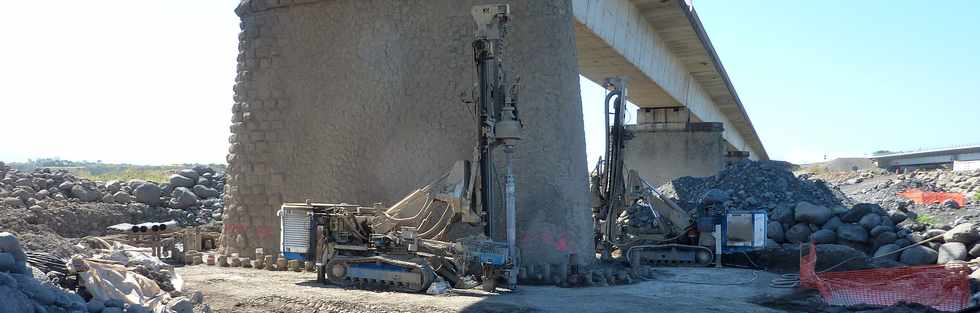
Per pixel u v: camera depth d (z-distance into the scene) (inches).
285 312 461.7
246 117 745.6
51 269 380.2
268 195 725.9
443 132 666.2
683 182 1505.9
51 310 273.6
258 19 753.0
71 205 904.3
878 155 5890.8
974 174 1718.8
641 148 1893.5
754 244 773.9
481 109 589.6
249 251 724.7
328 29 722.2
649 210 909.2
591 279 598.2
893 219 842.2
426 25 684.7
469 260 543.2
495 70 594.6
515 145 613.3
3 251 298.0
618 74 1262.3
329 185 701.9
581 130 674.8
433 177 663.8
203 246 799.1
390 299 480.1
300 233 577.3
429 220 634.8
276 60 740.0
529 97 644.1
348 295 494.3
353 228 560.7
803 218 892.0
